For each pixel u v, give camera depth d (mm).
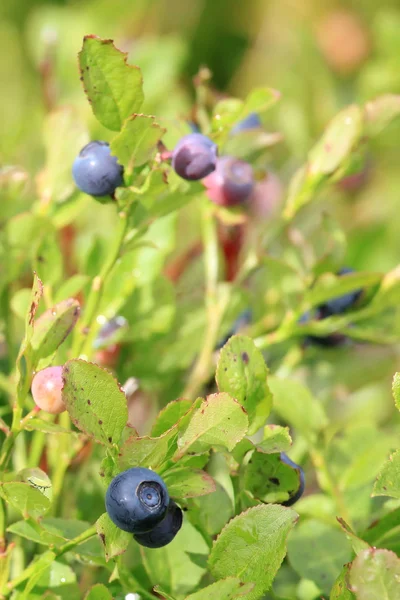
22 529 270
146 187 279
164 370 332
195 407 259
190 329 336
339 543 293
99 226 385
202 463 266
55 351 266
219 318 323
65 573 278
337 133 314
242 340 269
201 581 283
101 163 280
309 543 293
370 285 326
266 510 261
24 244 316
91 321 299
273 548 260
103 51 272
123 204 285
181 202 293
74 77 434
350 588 257
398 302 326
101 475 256
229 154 321
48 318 265
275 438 266
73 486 309
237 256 352
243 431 258
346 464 310
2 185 322
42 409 265
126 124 271
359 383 351
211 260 327
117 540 255
